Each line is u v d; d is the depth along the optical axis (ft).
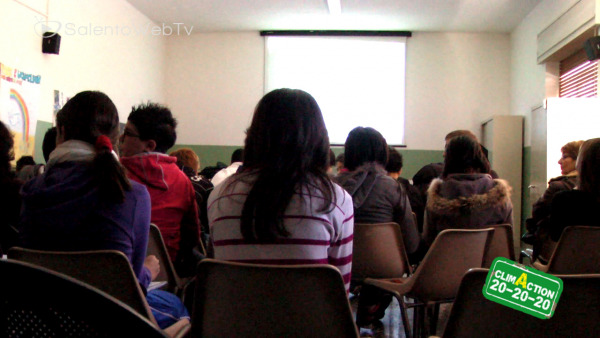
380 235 7.25
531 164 19.40
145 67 23.04
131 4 21.13
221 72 25.75
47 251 4.31
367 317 9.02
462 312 3.52
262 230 4.04
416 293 7.02
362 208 7.61
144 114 7.17
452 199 7.41
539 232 8.41
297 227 4.11
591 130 16.61
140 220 4.77
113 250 4.18
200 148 25.80
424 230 8.11
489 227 7.35
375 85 25.13
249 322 3.83
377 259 7.36
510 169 21.97
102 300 1.41
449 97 24.81
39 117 14.70
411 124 25.00
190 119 25.85
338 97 25.30
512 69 24.16
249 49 25.63
